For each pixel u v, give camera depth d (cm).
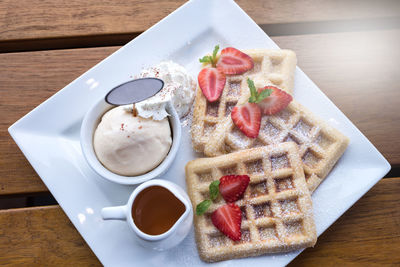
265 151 50
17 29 56
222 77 52
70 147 52
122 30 56
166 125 49
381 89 55
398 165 53
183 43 55
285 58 53
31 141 51
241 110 51
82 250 51
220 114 52
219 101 53
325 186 51
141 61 54
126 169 48
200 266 49
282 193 49
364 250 51
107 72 53
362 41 56
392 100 54
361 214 52
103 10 56
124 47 53
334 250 51
